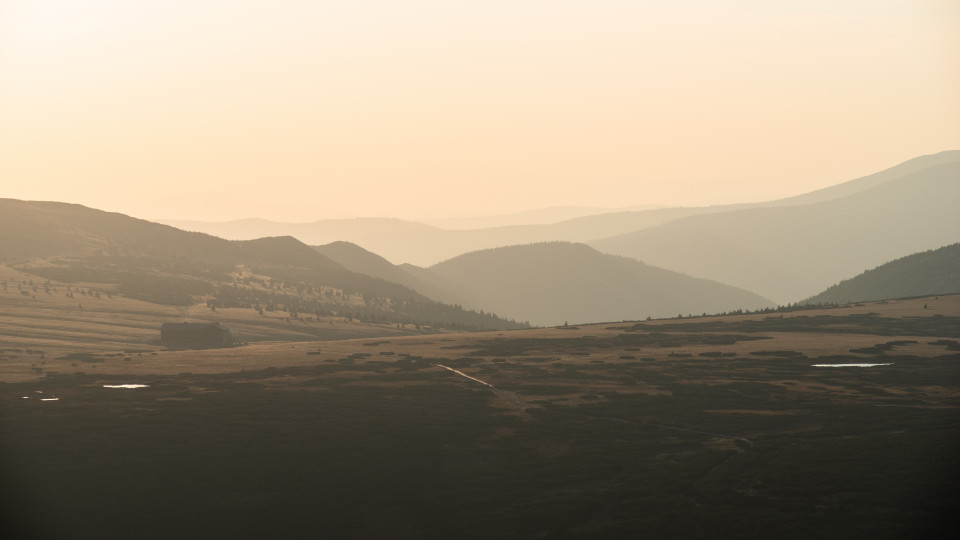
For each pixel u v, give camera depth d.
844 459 60.31
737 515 52.94
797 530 49.72
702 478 60.50
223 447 69.81
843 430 70.00
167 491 61.38
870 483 55.19
